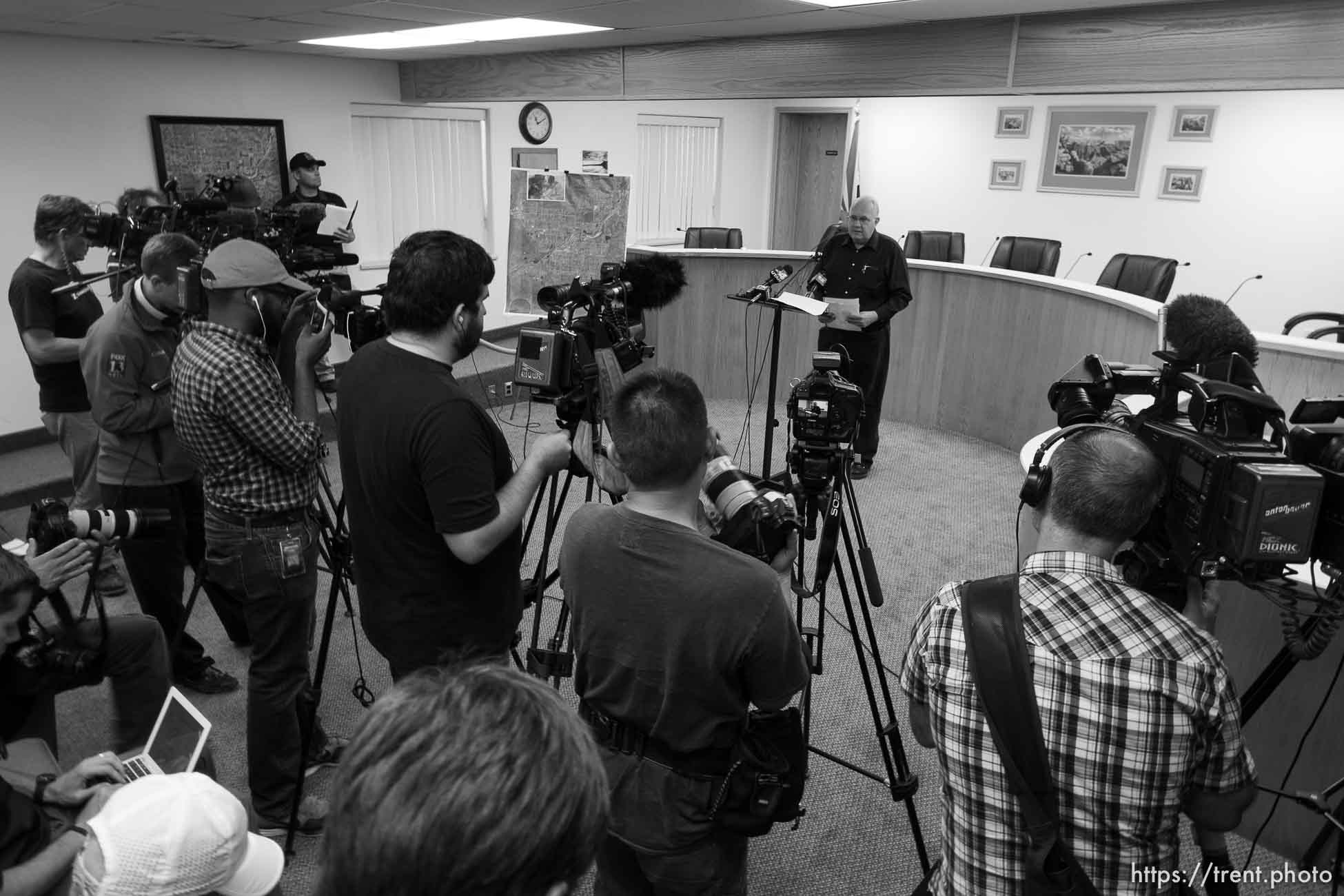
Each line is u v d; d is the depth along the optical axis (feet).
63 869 3.97
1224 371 5.37
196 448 6.11
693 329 18.38
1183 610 4.72
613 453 4.15
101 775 4.54
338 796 1.67
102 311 10.98
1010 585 3.49
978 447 16.37
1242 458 4.02
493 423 5.19
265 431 5.95
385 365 5.01
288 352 7.25
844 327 13.71
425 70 18.49
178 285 7.48
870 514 13.39
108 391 8.15
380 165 19.74
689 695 4.01
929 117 25.07
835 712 8.66
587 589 4.14
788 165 30.25
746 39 12.89
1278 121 18.79
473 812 1.56
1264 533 3.86
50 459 14.38
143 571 8.27
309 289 6.36
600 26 12.09
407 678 1.93
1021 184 23.41
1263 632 6.58
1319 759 6.43
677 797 4.18
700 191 28.68
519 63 16.43
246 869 3.40
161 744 4.66
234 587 6.29
